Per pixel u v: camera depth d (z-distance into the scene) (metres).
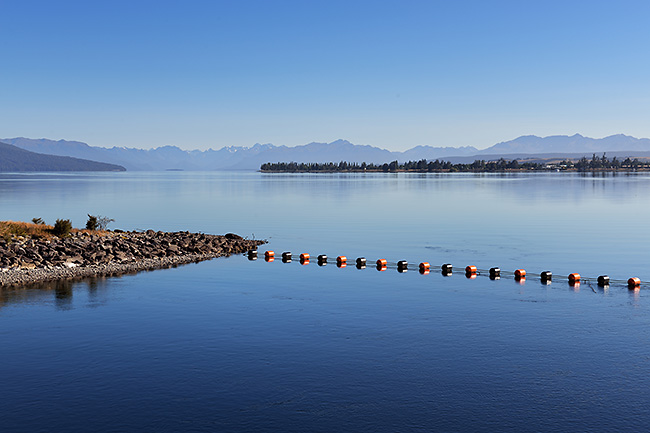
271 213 140.62
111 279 55.72
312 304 46.31
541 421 26.36
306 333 38.38
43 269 58.66
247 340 36.91
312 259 70.12
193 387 29.83
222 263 67.00
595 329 39.22
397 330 39.00
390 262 67.94
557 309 44.66
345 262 66.44
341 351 34.91
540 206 157.50
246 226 111.06
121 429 25.72
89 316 42.25
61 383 30.27
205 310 44.19
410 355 34.19
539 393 29.11
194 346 35.75
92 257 63.25
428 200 185.38
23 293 49.09
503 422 26.28
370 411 27.33
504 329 39.25
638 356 34.00
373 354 34.38
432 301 47.50
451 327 39.75
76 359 33.53
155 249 71.75
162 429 25.75
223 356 34.09
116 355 34.19
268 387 29.84
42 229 77.06
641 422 26.22
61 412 27.19
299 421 26.44
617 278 58.00
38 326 39.69
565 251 76.38
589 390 29.42
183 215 136.00
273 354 34.41
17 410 27.34
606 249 78.25
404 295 49.75
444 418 26.66
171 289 51.56
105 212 143.75
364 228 106.25
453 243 84.81
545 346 35.72
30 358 33.66
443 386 29.94
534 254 73.94
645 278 57.88
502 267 64.44
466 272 59.81
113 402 28.19
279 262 68.19
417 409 27.50
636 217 125.06
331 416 26.88
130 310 44.03
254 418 26.69
